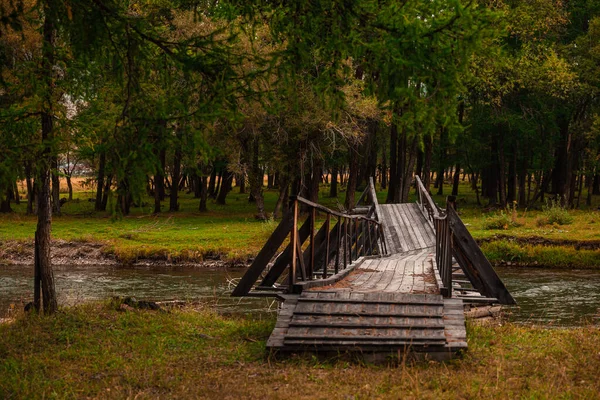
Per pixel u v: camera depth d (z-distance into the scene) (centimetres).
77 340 922
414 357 756
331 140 3491
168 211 4469
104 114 927
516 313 1600
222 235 3123
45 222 1084
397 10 617
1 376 744
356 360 761
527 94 4528
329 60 704
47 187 1080
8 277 2327
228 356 825
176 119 677
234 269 2588
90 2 644
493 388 646
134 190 650
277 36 725
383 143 5022
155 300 1759
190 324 1059
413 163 3953
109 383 714
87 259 2797
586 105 4616
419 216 2805
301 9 670
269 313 1502
